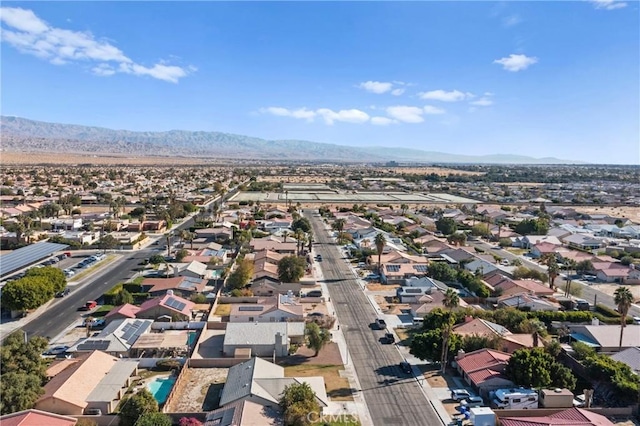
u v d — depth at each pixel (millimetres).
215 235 166875
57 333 85375
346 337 86562
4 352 62312
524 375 65312
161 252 147875
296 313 92062
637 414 61062
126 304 94375
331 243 167625
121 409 58062
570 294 112062
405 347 82438
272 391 60750
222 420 55125
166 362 73062
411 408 62656
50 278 100250
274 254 137250
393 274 121688
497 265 133125
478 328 82438
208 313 95688
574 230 187750
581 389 67688
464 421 59500
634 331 84188
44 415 54812
